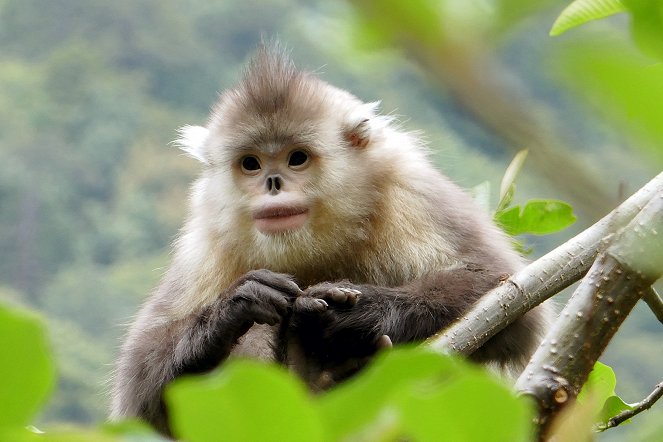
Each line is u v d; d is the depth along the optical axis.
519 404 3.14
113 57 68.19
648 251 5.46
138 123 65.06
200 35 67.31
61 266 57.56
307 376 10.13
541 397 5.99
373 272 11.27
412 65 3.04
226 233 11.66
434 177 11.55
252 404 3.19
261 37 12.26
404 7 2.97
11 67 68.06
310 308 9.62
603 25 3.55
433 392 3.16
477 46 2.99
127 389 11.06
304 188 11.41
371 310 9.89
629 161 3.22
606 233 8.05
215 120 12.20
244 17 67.00
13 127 64.31
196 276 11.73
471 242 10.88
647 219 6.20
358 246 11.34
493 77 3.01
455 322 8.00
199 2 67.62
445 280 10.22
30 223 58.78
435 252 10.91
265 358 10.70
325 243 11.35
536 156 3.11
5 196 59.34
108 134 63.91
